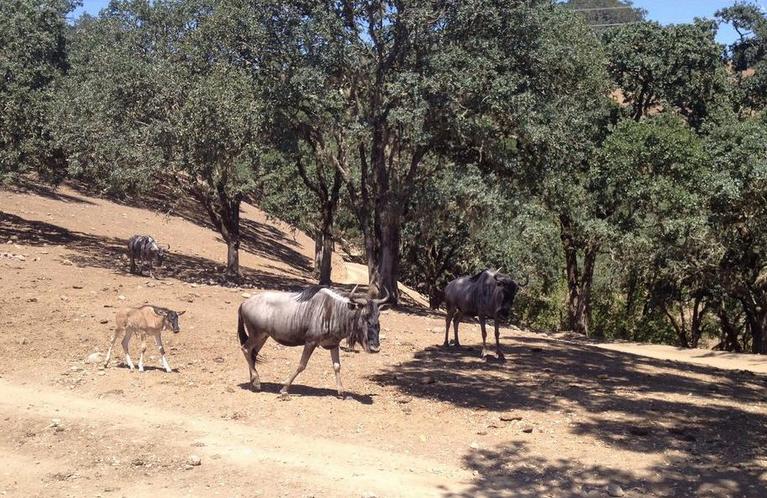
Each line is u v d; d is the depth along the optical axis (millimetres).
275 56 24938
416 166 27141
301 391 12938
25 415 11078
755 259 33938
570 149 26906
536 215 32469
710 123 33406
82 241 30141
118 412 11438
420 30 23812
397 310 26312
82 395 12266
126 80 24703
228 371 14016
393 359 16203
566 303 46344
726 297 39594
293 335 12367
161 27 28172
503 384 14438
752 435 11953
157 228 40062
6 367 13547
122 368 13719
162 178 29094
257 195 41562
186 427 10867
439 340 19094
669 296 40000
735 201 28125
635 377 16453
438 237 40750
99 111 25594
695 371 18781
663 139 31172
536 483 9430
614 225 32406
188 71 25406
